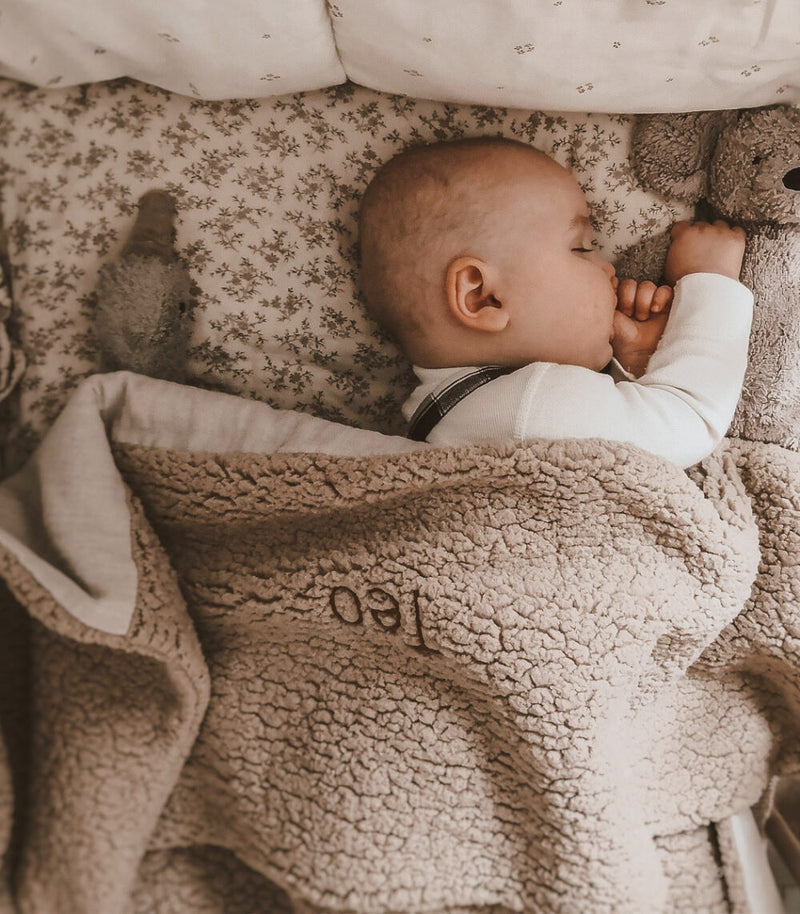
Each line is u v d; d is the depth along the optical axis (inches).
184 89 30.9
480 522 27.7
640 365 31.8
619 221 32.2
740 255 30.5
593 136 31.5
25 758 31.9
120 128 31.7
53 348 32.4
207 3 26.8
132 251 31.4
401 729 30.0
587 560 27.8
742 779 33.1
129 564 28.0
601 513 27.4
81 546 27.3
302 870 31.6
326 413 34.5
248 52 28.5
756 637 30.2
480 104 31.3
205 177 32.1
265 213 32.5
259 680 31.8
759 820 35.0
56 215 31.9
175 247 32.4
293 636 31.1
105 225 32.0
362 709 30.3
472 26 26.9
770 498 29.5
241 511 29.1
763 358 30.2
